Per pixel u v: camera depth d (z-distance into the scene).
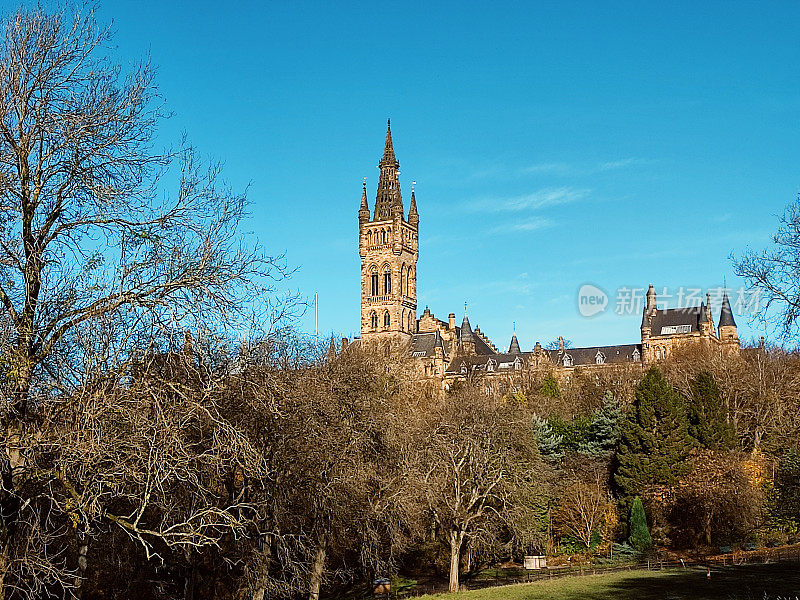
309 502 40.91
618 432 104.31
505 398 136.25
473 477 68.94
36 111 25.62
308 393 43.44
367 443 50.66
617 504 96.56
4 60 25.42
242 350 31.42
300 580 43.91
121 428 24.91
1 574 23.78
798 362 108.12
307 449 40.44
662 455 95.31
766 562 71.31
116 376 24.84
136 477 24.34
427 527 70.00
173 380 27.20
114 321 24.92
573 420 113.69
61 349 25.00
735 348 170.25
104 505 26.58
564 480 96.62
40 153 25.86
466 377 185.00
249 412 34.56
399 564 69.88
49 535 25.77
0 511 23.77
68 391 24.28
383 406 54.56
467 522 66.56
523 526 75.19
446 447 67.69
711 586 56.03
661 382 99.06
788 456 83.94
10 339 23.55
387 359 71.69
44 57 25.89
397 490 51.47
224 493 38.97
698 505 88.50
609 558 86.00
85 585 42.59
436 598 57.25
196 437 30.47
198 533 26.66
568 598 53.91
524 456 80.88
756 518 87.00
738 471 88.44
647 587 57.97
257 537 38.59
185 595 39.56
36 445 23.36
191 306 25.66
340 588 66.75
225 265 26.58
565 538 94.19
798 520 81.69
